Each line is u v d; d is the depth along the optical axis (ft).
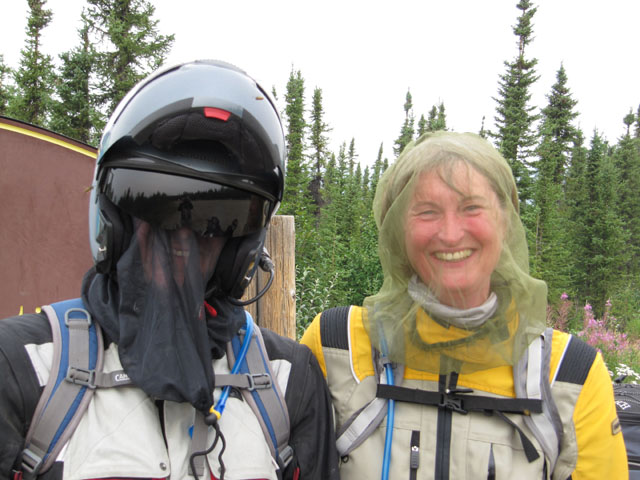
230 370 2.65
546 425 2.83
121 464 2.23
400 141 75.10
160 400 2.47
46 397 2.29
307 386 2.83
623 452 2.92
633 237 55.88
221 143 2.56
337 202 31.01
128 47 31.99
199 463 2.38
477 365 2.93
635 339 20.58
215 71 2.72
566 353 2.95
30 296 8.77
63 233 8.98
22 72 40.01
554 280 32.27
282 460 2.59
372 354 3.16
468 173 2.81
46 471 2.25
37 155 8.75
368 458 2.95
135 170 2.47
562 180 52.75
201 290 2.49
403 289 3.11
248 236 2.77
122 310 2.45
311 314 11.07
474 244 2.85
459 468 2.81
